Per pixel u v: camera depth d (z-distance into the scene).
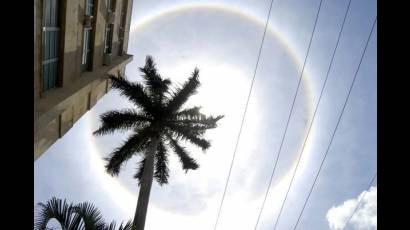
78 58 19.91
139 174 22.59
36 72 14.55
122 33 31.09
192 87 21.69
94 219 10.80
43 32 15.48
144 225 17.39
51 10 16.20
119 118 20.84
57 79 17.77
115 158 20.56
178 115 21.67
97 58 23.88
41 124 14.90
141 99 21.06
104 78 24.03
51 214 10.66
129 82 21.20
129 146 20.59
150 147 20.19
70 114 19.11
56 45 17.20
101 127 21.12
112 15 25.45
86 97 21.28
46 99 16.06
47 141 16.67
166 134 21.83
